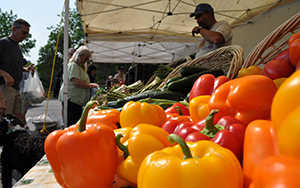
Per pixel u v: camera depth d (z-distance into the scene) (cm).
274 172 37
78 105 423
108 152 77
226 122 87
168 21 691
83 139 74
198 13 314
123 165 79
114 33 749
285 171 36
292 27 164
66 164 73
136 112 115
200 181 52
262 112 87
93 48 911
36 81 480
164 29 754
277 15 482
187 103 179
